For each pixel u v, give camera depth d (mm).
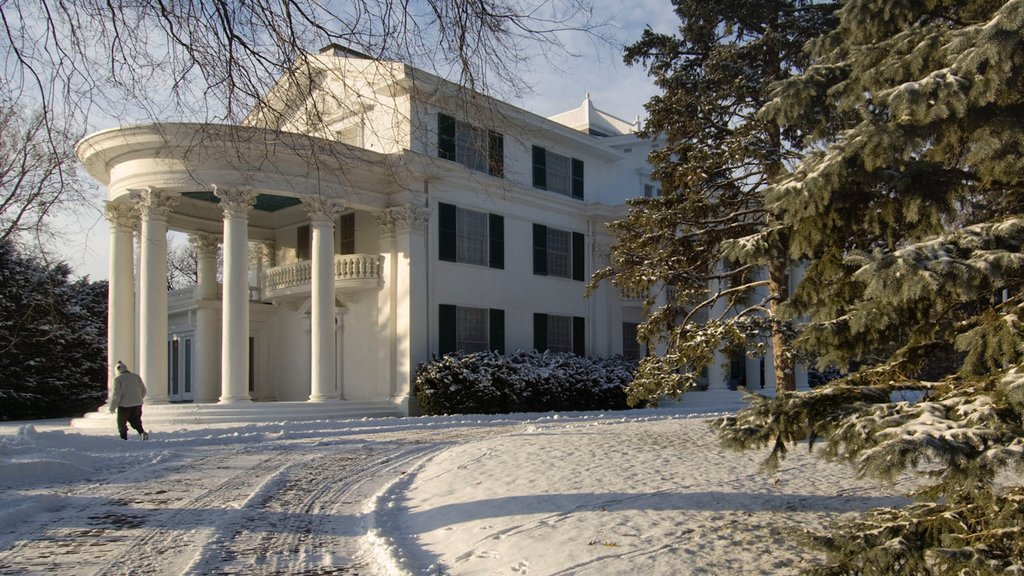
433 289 26125
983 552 4191
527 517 7906
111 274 24484
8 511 8477
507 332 28656
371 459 13711
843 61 9242
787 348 15211
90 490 10516
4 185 12914
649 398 16375
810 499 8484
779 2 17594
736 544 6734
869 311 5477
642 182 35906
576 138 31656
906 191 5973
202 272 29453
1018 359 4719
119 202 24266
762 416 5453
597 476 10008
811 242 6715
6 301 32906
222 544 7391
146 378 22781
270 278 28375
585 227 32406
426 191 25969
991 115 5465
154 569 6508
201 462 13461
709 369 31953
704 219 17328
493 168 8898
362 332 26672
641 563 6262
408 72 8102
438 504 9008
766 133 16438
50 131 7656
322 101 8430
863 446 4617
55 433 15367
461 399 24516
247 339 23219
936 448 4090
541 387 26391
